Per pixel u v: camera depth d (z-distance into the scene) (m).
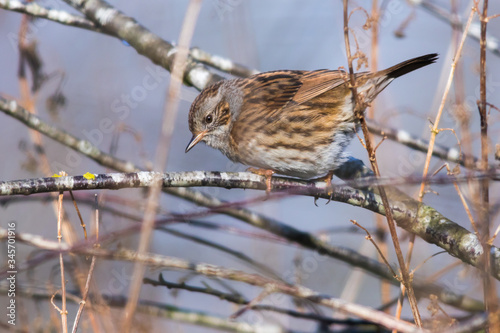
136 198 11.45
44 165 11.45
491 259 7.71
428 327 8.44
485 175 6.49
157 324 9.96
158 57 11.72
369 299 14.07
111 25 12.03
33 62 12.02
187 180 8.29
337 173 10.41
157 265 8.69
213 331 12.81
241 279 8.54
